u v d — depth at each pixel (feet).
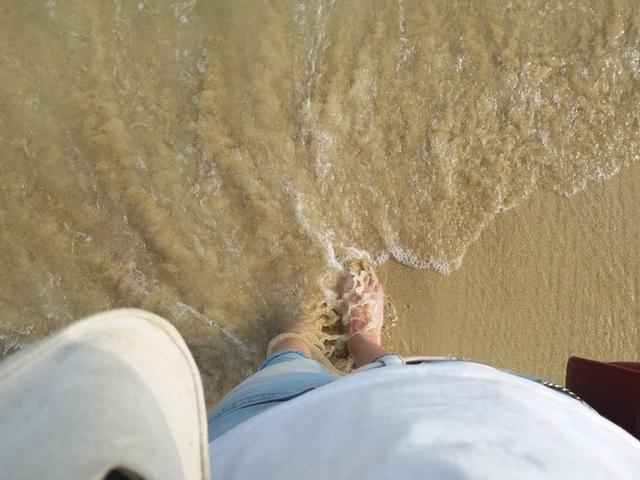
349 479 2.54
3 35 5.77
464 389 3.16
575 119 6.23
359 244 6.23
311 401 3.49
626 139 6.22
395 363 4.10
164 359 2.42
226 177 6.05
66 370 2.05
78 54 5.88
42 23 5.83
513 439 2.61
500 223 6.20
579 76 6.19
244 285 6.09
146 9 5.98
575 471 2.45
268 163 6.08
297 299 6.13
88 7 5.90
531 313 6.16
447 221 6.21
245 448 3.28
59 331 2.13
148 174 5.96
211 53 6.01
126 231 5.96
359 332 6.01
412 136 6.17
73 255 5.91
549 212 6.20
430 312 6.23
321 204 6.16
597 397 4.71
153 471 1.92
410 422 2.79
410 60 6.15
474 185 6.20
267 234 6.10
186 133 6.01
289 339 5.68
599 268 6.15
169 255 5.97
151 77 6.00
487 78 6.19
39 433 1.84
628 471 2.62
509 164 6.21
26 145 5.81
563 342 6.13
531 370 6.12
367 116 6.14
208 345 6.03
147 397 2.19
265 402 4.15
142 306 5.93
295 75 6.09
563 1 6.16
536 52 6.18
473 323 6.19
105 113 5.88
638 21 6.13
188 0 6.00
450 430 2.69
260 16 6.05
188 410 2.40
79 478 1.72
